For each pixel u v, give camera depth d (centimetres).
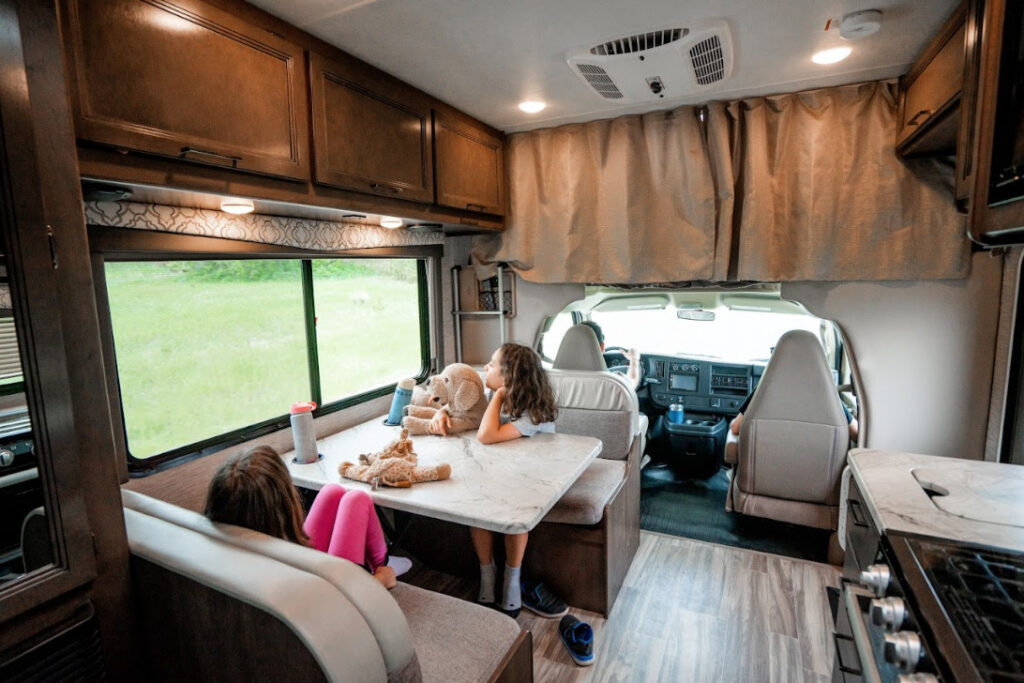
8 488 93
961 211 166
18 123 85
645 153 261
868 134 224
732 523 297
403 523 268
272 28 149
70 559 96
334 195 176
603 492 214
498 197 283
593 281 281
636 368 364
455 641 137
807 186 235
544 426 238
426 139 220
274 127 150
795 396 254
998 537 115
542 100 234
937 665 81
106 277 165
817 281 248
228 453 201
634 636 204
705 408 390
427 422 238
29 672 93
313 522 161
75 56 104
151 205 169
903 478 147
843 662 132
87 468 100
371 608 94
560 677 184
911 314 236
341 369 265
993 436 223
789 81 219
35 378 89
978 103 107
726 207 247
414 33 165
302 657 87
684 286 287
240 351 213
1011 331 206
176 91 124
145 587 108
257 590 91
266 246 210
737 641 200
